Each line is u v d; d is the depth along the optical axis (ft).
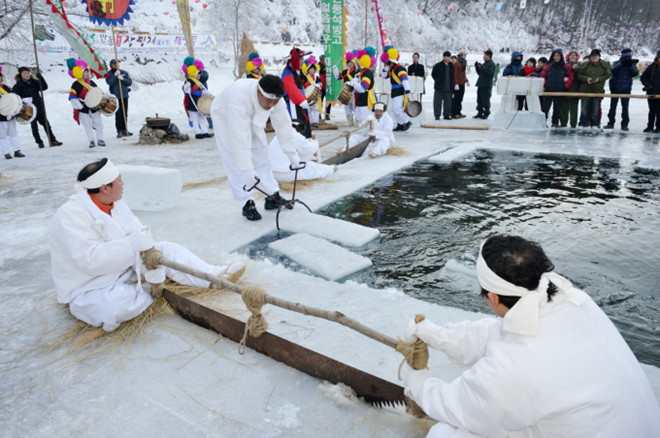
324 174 21.86
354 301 10.29
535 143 31.09
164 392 7.65
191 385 7.80
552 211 16.93
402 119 38.11
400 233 15.10
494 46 201.77
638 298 10.71
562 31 224.53
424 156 26.91
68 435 6.82
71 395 7.66
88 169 8.91
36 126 34.55
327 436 6.67
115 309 9.07
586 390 4.21
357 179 21.56
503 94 39.27
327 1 45.11
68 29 38.45
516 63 43.75
